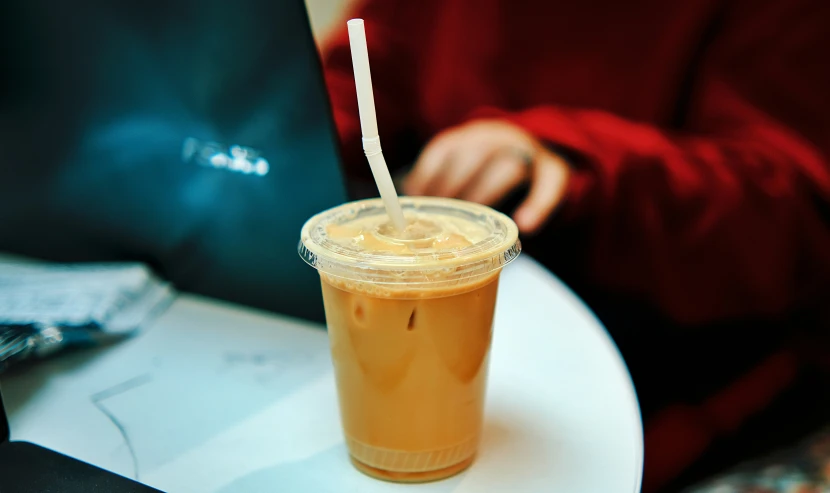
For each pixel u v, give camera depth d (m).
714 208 1.11
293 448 0.50
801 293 1.13
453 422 0.47
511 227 0.48
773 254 1.12
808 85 1.07
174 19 0.54
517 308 0.64
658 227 1.14
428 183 1.20
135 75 0.58
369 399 0.47
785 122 1.10
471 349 0.47
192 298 0.67
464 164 1.19
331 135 0.54
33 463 0.48
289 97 0.54
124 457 0.49
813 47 1.05
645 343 1.21
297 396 0.55
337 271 0.45
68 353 0.59
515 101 1.28
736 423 1.14
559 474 0.48
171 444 0.50
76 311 0.59
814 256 1.12
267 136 0.56
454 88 1.25
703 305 1.17
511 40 1.22
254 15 0.51
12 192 0.70
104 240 0.69
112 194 0.65
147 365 0.58
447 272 0.44
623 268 1.18
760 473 1.02
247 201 0.59
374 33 1.16
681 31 1.15
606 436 0.51
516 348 0.59
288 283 0.62
